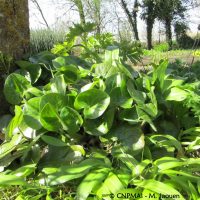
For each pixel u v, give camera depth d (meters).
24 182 1.61
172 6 18.39
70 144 1.94
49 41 4.49
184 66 3.11
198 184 1.59
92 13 9.30
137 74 2.41
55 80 2.02
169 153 1.91
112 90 1.99
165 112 2.15
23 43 2.54
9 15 2.41
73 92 2.00
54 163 1.84
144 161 1.72
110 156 1.92
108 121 1.90
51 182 1.59
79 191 1.53
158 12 18.56
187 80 2.59
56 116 1.89
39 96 2.06
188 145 2.08
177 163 1.69
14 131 2.00
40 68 2.37
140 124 1.99
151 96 1.95
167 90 2.14
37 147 1.90
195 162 1.77
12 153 1.95
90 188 1.53
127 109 1.95
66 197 1.64
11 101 2.19
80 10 9.19
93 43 3.23
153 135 1.95
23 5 2.52
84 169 1.65
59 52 3.06
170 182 1.64
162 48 12.53
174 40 19.06
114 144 1.92
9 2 2.41
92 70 2.29
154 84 2.13
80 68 2.26
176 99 2.05
